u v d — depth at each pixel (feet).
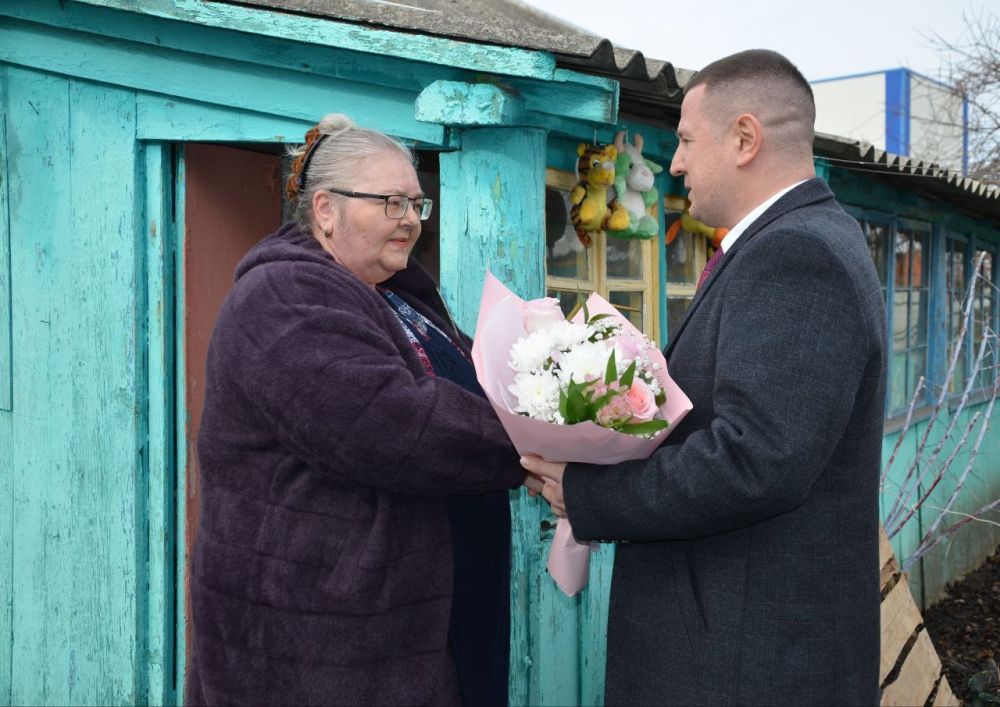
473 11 15.55
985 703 12.60
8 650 10.02
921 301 20.16
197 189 9.43
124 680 9.39
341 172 6.00
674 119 10.02
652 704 5.40
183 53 8.66
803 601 5.16
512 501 8.40
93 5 8.65
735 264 5.15
